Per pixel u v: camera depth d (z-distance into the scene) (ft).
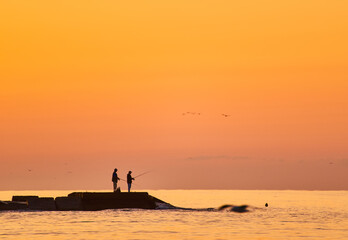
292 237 266.57
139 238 257.14
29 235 261.03
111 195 358.84
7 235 260.42
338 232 287.48
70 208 354.95
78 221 311.27
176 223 312.29
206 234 271.90
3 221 308.19
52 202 359.25
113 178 358.02
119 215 339.77
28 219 317.42
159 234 269.44
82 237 257.55
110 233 270.46
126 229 285.02
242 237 264.11
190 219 335.06
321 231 291.58
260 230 290.97
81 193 358.23
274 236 269.03
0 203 353.31
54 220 314.55
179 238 258.37
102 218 324.60
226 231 283.79
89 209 354.13
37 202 359.25
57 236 259.39
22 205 357.20
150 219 326.03
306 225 321.32
